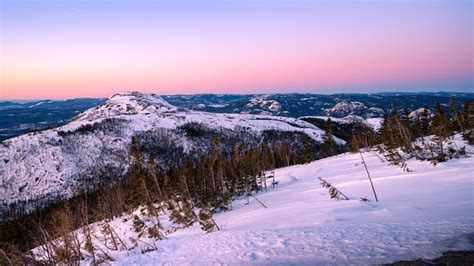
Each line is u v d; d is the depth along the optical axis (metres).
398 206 9.77
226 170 35.06
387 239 6.81
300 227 9.57
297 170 35.00
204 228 15.37
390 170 17.94
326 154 56.16
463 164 14.67
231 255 8.40
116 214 39.81
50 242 12.56
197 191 33.78
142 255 11.86
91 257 13.21
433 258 5.46
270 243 8.54
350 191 14.54
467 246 5.64
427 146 19.58
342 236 7.68
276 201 18.75
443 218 7.46
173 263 9.34
